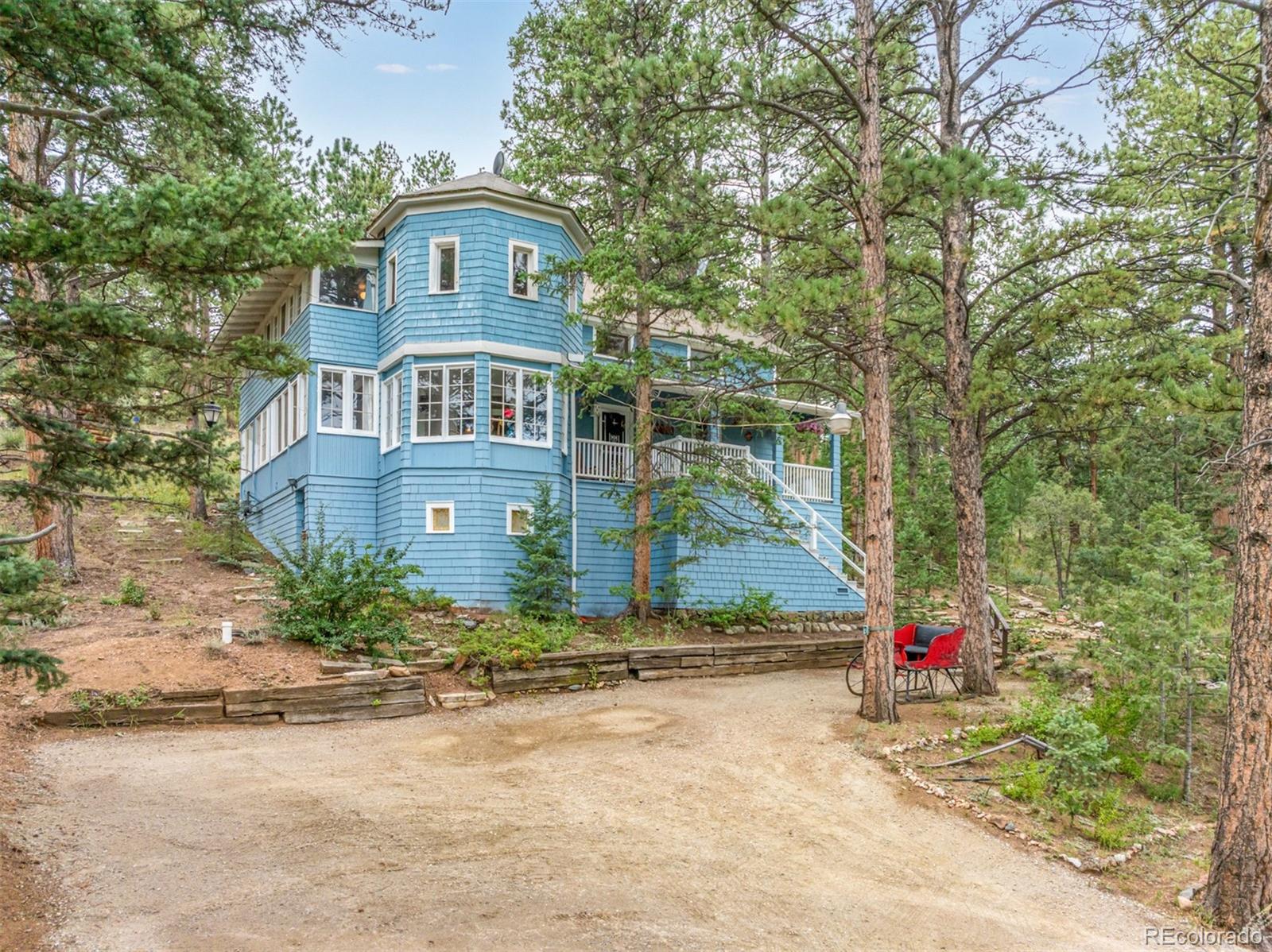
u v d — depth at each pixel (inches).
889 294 759.7
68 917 237.9
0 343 276.1
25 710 428.8
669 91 497.4
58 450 292.4
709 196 634.2
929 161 477.1
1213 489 914.7
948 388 608.1
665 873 298.5
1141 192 539.2
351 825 323.9
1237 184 497.4
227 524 876.0
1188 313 586.2
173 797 343.6
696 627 781.9
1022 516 1207.6
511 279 776.3
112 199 270.4
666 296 684.7
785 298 469.7
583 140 782.5
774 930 263.3
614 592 761.6
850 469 1208.2
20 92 362.9
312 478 770.2
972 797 392.2
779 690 597.0
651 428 774.5
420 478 751.1
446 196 757.3
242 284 285.3
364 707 491.5
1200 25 715.4
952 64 592.7
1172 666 486.3
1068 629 834.8
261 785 365.1
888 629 506.9
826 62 492.7
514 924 251.0
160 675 471.8
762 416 743.7
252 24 436.5
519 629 642.2
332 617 554.3
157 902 251.0
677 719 506.0
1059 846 351.6
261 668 497.0
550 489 751.7
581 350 856.3
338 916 248.2
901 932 269.6
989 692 581.3
